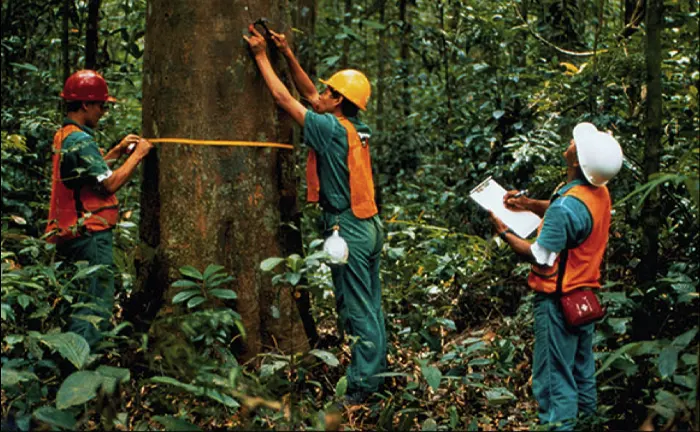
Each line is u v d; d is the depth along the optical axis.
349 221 4.49
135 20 7.29
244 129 4.50
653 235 4.10
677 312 4.21
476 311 5.96
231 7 4.42
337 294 4.57
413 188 7.86
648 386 3.84
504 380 4.61
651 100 4.00
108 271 4.39
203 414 3.78
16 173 6.16
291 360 4.11
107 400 3.52
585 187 3.75
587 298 3.71
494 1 6.80
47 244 4.29
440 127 7.81
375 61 10.63
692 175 3.23
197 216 4.44
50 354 4.12
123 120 7.11
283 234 4.69
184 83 4.41
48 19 6.83
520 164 5.79
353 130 4.47
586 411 3.88
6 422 3.49
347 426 4.08
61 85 6.99
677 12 4.62
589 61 5.70
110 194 4.46
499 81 7.02
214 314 3.75
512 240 3.84
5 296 3.69
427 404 4.29
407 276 5.62
